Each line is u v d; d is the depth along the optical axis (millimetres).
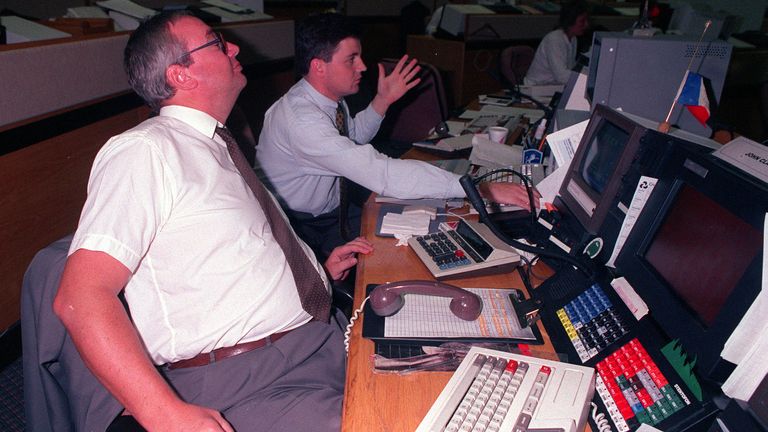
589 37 4793
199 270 1145
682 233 1004
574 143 1531
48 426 1145
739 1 4879
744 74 3775
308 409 1183
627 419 862
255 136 3465
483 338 1111
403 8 6832
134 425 1072
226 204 1169
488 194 1589
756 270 774
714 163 939
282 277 1258
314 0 7422
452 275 1350
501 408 844
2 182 1843
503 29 5090
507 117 2912
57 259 1060
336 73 1933
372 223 1689
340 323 1501
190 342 1165
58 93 2012
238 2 3922
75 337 919
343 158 1742
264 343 1250
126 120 2439
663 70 1811
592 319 1078
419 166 1695
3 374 2027
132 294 1135
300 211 2109
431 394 978
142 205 1032
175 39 1170
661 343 921
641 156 1153
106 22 2652
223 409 1194
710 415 789
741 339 748
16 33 2125
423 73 3430
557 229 1407
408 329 1136
